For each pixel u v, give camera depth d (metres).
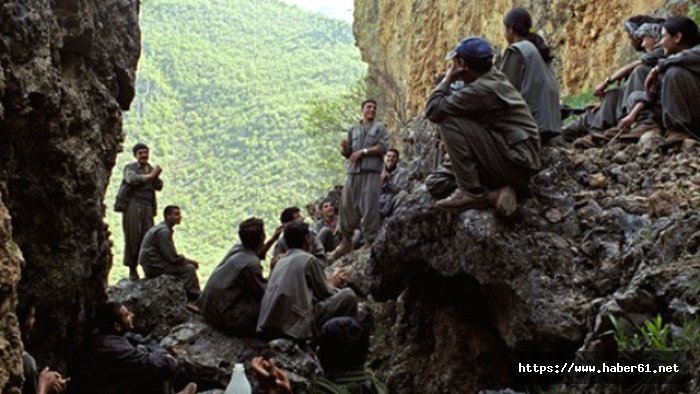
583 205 8.10
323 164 31.03
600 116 9.88
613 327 6.31
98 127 9.11
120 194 13.15
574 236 7.93
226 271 9.92
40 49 7.79
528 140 7.86
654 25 10.07
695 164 8.37
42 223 8.21
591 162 8.65
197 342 9.73
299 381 8.48
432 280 8.97
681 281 6.16
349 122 31.53
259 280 9.92
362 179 13.19
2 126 7.49
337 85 141.50
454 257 8.24
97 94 9.56
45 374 6.74
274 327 9.34
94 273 9.27
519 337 7.71
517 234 7.87
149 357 9.02
